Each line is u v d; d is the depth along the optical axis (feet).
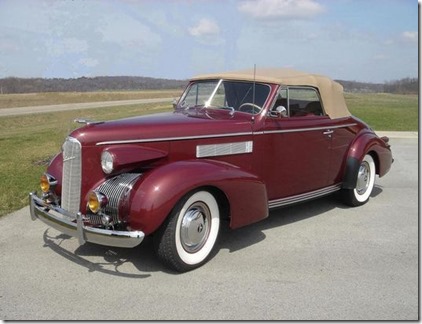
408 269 13.20
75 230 12.27
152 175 12.37
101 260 13.70
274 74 16.93
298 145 16.89
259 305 11.00
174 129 13.82
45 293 11.54
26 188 22.36
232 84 16.84
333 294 11.59
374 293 11.66
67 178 13.14
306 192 17.75
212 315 10.53
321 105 18.16
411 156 34.65
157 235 12.44
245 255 14.21
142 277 12.55
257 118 15.61
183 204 12.50
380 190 23.53
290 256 14.16
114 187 12.66
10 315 10.44
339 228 17.04
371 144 20.06
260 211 14.52
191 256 13.00
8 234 15.92
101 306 10.91
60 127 63.57
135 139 13.19
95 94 261.44
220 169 13.41
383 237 16.06
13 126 83.82
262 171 15.84
